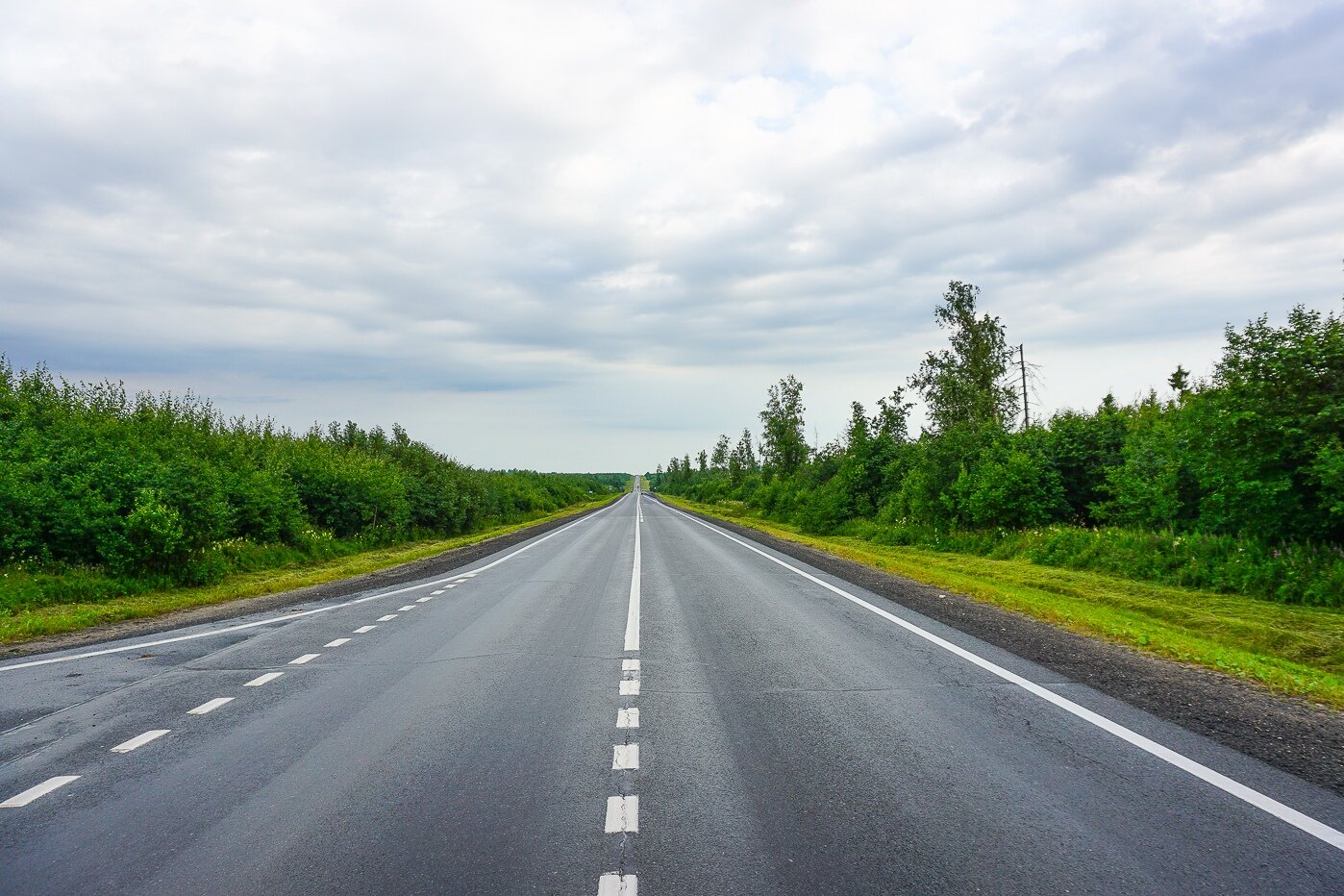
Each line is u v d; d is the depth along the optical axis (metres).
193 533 15.62
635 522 45.81
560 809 4.18
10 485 13.81
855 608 11.60
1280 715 5.78
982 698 6.38
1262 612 10.95
